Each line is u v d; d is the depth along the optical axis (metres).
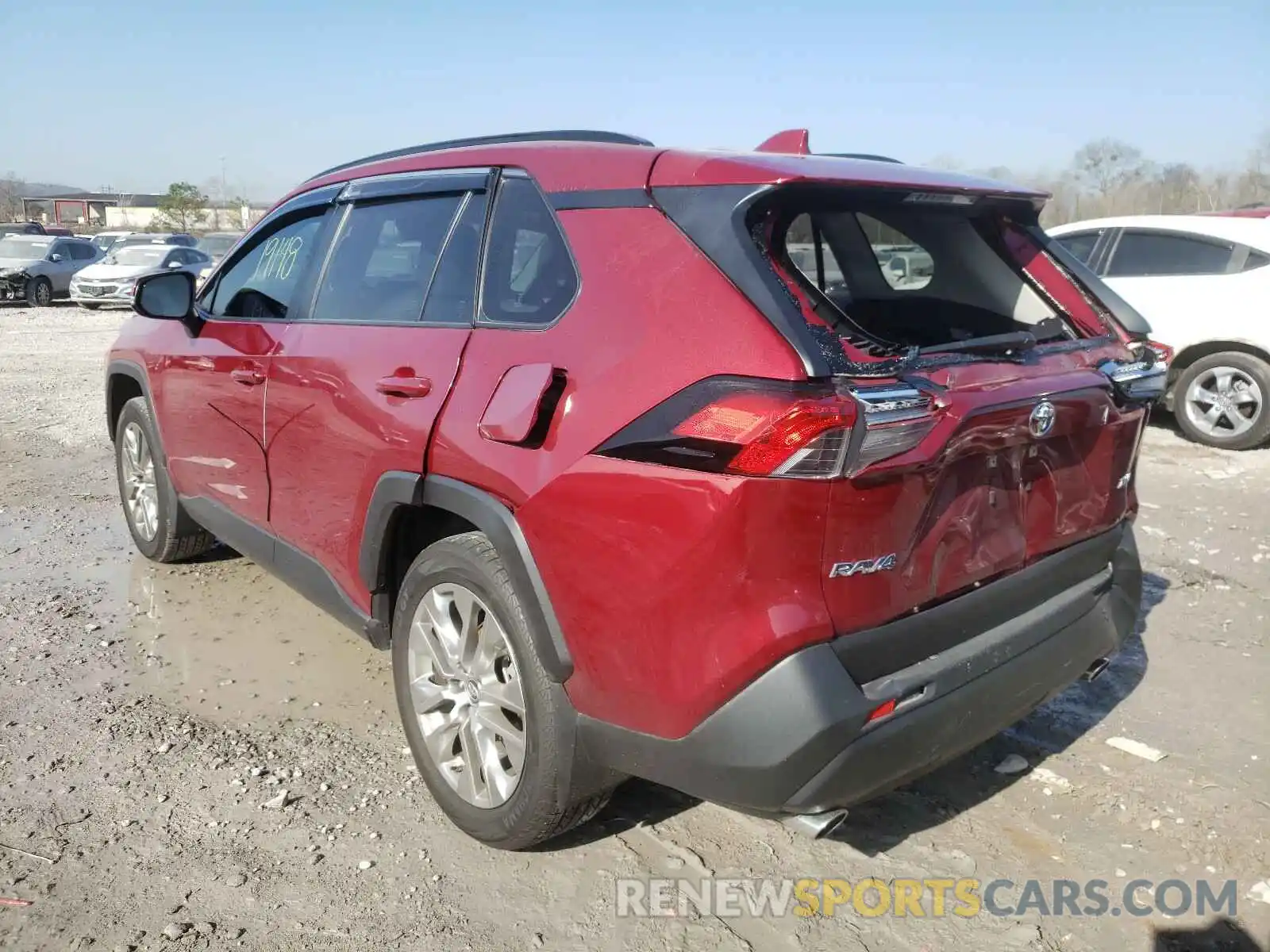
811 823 2.30
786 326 2.18
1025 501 2.70
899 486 2.25
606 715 2.46
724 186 2.44
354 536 3.23
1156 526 6.11
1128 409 2.98
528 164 2.95
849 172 2.56
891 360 2.35
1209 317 8.26
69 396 10.43
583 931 2.61
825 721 2.16
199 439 4.27
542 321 2.68
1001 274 3.26
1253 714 3.80
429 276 3.15
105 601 4.69
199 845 2.90
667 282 2.40
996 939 2.62
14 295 23.31
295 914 2.63
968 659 2.49
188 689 3.86
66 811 3.04
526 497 2.52
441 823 3.05
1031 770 3.41
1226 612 4.79
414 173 3.41
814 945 2.59
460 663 2.88
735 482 2.14
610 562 2.36
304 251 3.84
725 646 2.21
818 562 2.18
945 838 3.04
